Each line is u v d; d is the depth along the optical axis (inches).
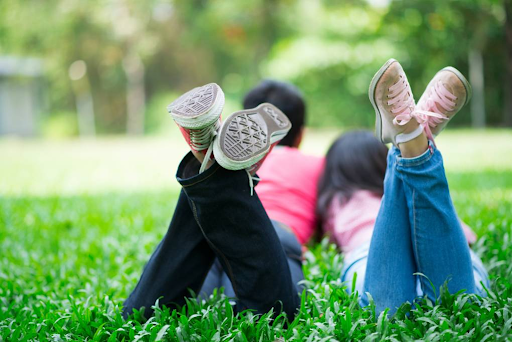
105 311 80.1
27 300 95.0
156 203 216.1
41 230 165.3
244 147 66.0
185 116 63.1
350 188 107.3
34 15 986.1
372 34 855.7
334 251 111.7
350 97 875.4
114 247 133.4
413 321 71.9
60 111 1196.5
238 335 67.8
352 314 72.4
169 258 75.8
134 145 722.8
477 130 717.3
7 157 533.0
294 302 78.4
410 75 836.0
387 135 68.7
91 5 1009.5
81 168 405.1
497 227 128.3
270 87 120.6
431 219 68.7
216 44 1075.3
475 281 79.5
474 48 750.5
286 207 111.3
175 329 70.7
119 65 1151.6
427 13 780.6
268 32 993.5
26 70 994.7
